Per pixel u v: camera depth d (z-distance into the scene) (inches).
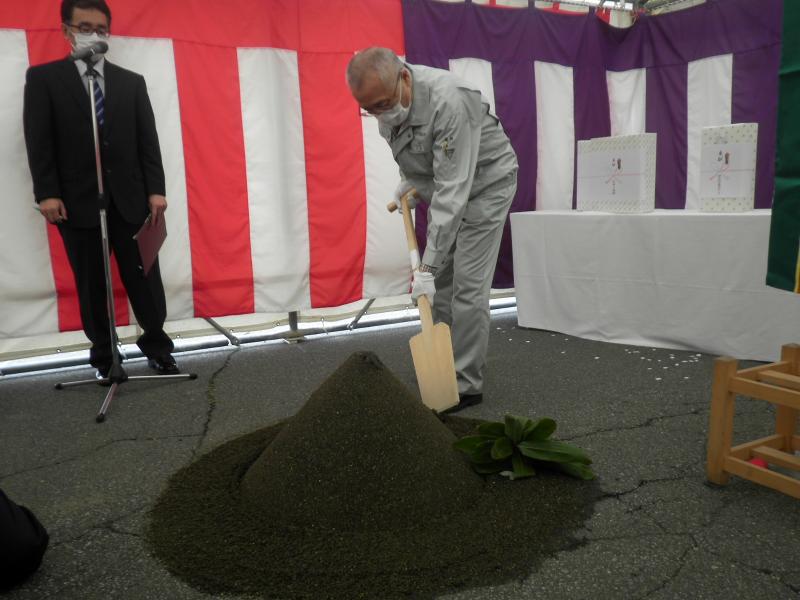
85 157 106.8
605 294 136.2
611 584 51.8
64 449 85.7
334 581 52.1
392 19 144.2
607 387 105.1
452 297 105.8
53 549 59.7
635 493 67.6
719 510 63.8
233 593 51.4
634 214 130.5
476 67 153.9
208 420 95.3
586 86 167.6
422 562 54.4
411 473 62.7
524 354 128.1
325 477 61.8
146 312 117.8
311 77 137.7
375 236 147.5
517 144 160.1
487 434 73.7
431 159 92.4
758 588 51.2
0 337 120.0
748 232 114.4
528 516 61.9
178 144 128.4
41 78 104.0
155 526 62.5
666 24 168.6
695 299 123.0
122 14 121.1
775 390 62.6
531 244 148.6
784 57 74.5
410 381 112.2
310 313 153.3
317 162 139.8
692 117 166.9
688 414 91.7
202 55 128.3
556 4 167.2
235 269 136.1
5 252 118.2
